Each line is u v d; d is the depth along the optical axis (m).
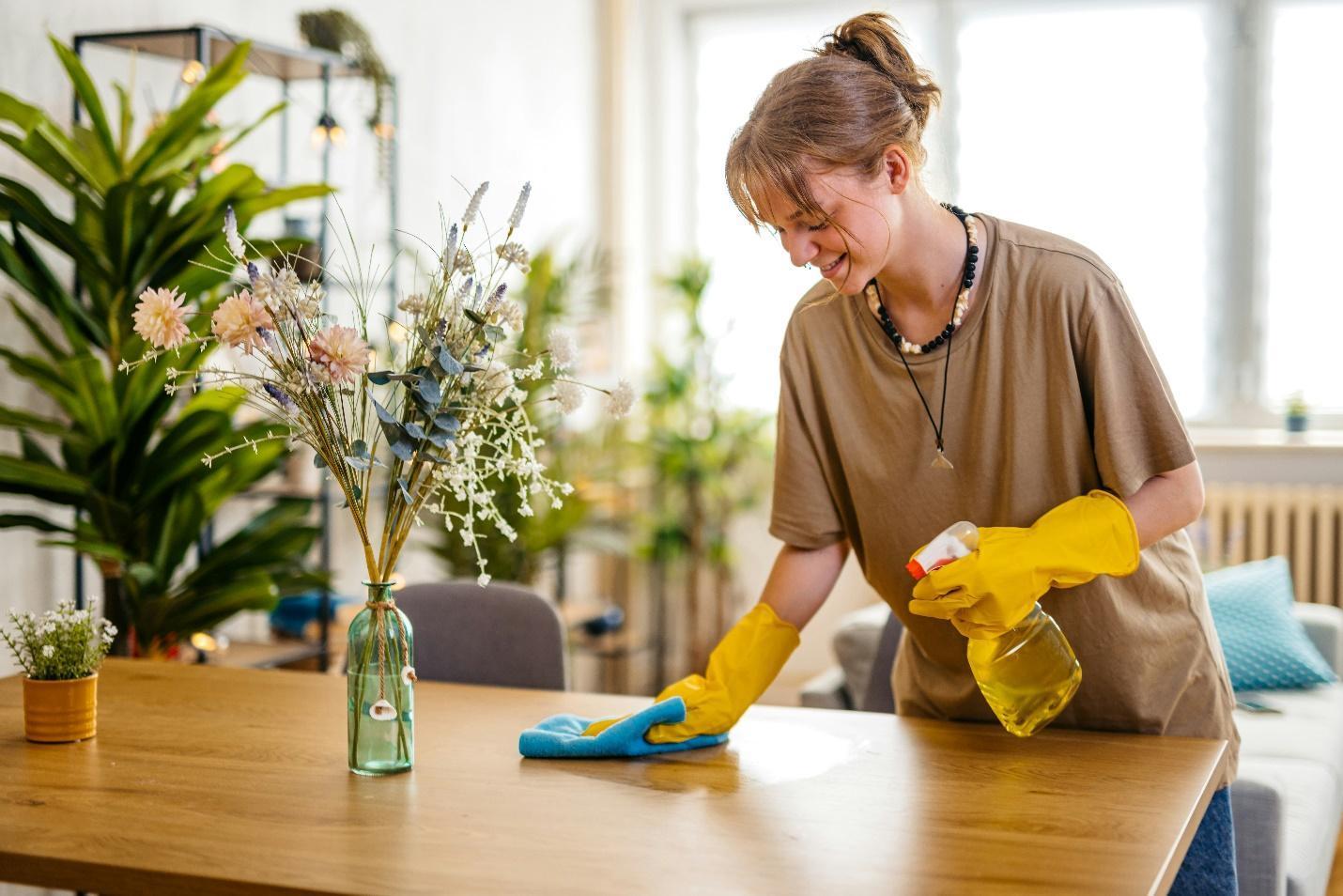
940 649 1.70
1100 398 1.48
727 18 5.74
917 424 1.60
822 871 1.17
